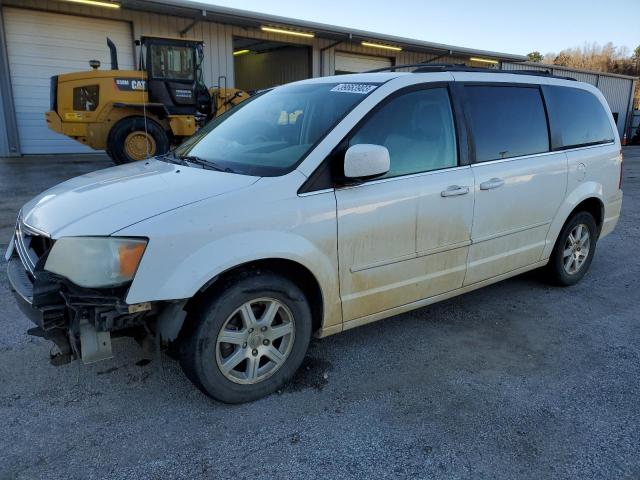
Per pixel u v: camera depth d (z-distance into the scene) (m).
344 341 3.66
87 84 11.33
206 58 16.83
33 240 2.83
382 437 2.59
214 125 4.07
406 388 3.05
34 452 2.44
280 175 2.86
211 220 2.57
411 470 2.36
